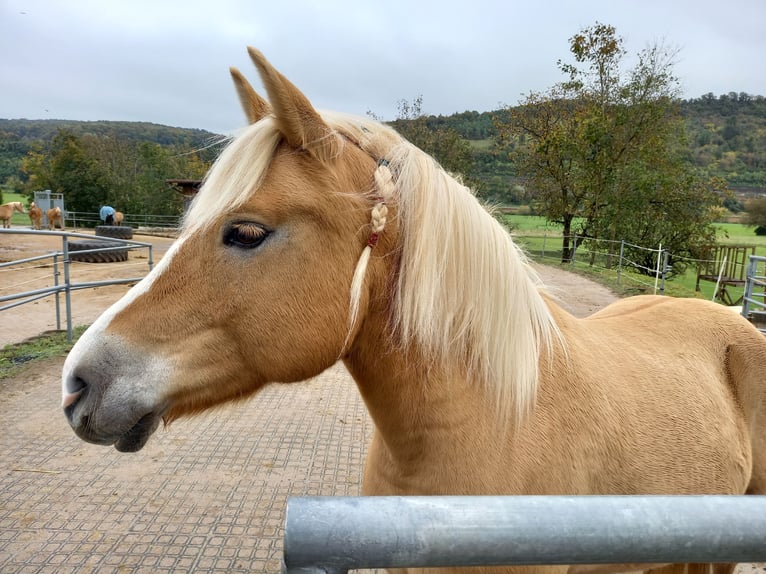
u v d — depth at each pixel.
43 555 2.68
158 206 41.41
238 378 1.38
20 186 60.44
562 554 0.69
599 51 19.92
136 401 1.27
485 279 1.44
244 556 2.73
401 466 1.52
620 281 13.69
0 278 12.07
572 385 1.58
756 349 2.12
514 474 1.42
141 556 2.70
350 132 1.47
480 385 1.46
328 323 1.33
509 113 22.39
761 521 0.72
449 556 0.67
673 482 1.74
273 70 1.21
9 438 3.93
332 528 0.65
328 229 1.31
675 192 18.95
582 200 20.86
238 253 1.30
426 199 1.40
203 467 3.60
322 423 4.35
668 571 2.17
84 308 8.80
